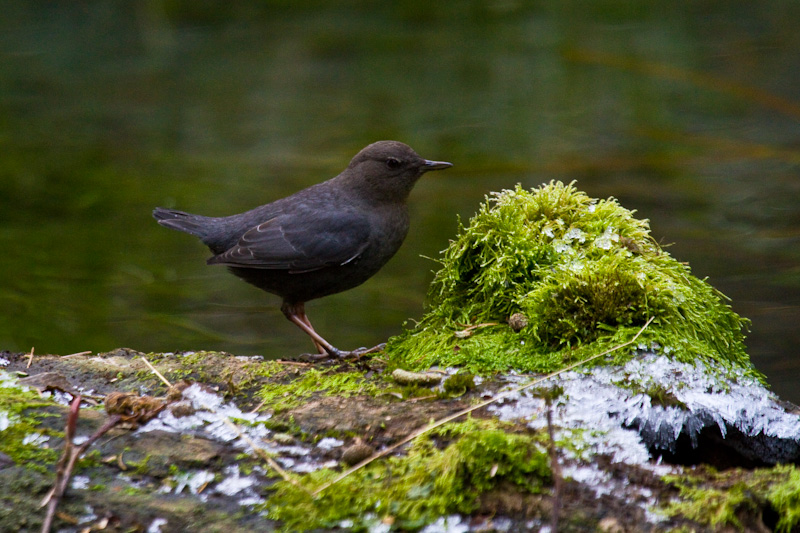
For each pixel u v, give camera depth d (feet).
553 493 14.33
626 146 55.83
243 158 56.24
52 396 17.63
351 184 26.84
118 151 58.44
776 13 73.41
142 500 14.33
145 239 50.14
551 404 17.10
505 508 14.10
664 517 13.94
